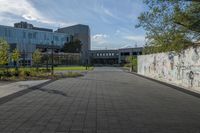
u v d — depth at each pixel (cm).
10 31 11456
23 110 1138
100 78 3203
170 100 1438
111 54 14362
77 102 1351
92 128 843
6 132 797
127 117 1004
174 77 2486
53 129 830
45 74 3638
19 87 2066
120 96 1588
